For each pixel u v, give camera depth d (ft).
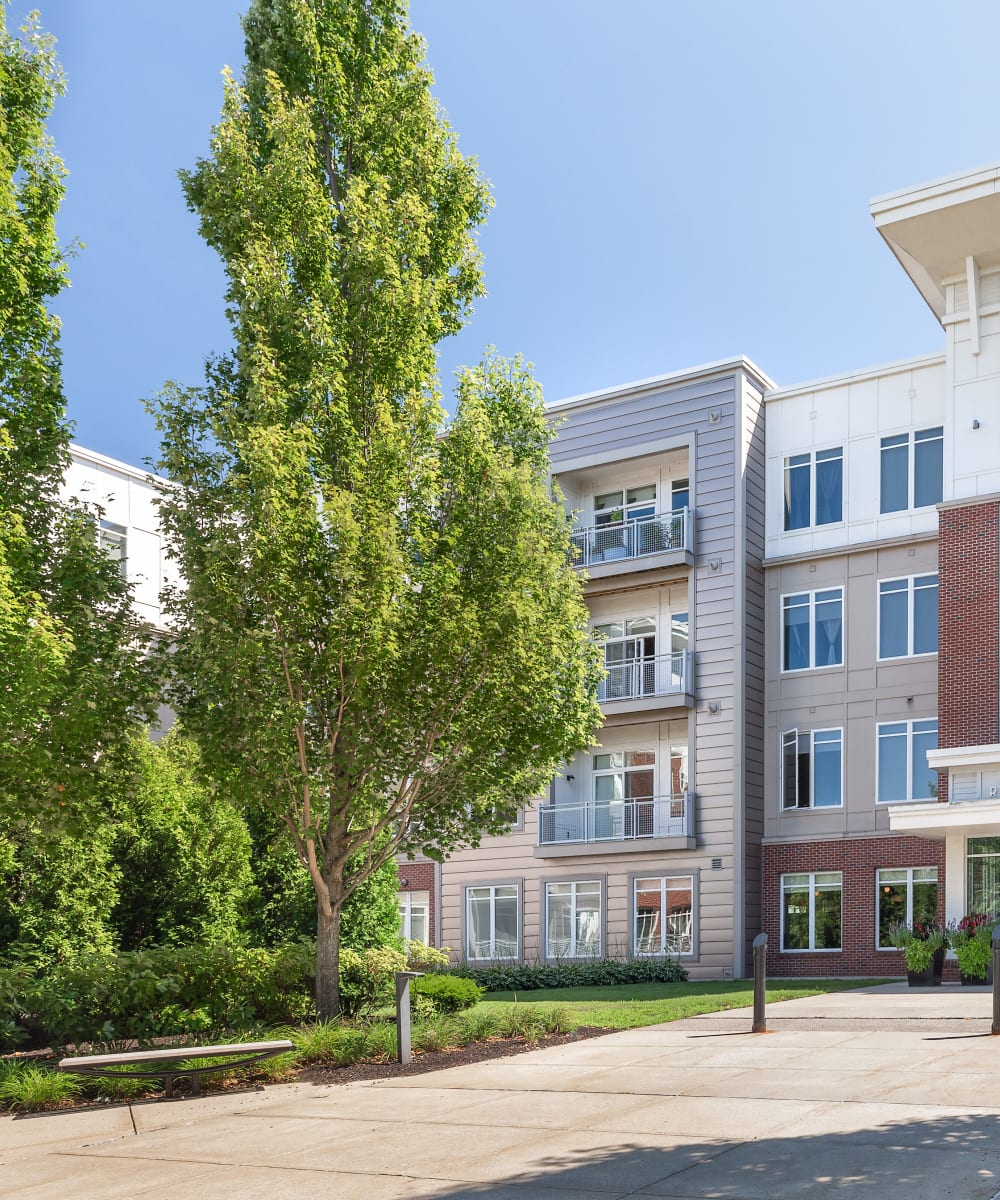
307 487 48.06
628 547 112.37
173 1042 47.29
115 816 64.18
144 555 104.17
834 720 102.68
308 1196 25.57
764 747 105.40
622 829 110.32
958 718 85.81
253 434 45.73
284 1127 33.53
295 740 48.75
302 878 76.54
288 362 51.13
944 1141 26.35
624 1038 47.29
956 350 90.33
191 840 72.18
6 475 49.67
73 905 64.18
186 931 70.28
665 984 88.22
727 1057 40.40
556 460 116.57
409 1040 43.55
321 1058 44.62
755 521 107.65
